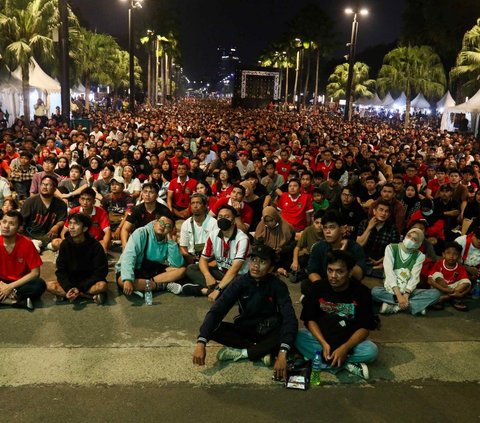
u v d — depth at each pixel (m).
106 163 10.48
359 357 4.41
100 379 4.19
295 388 4.14
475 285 6.48
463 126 33.12
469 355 4.85
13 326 5.09
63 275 5.67
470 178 10.63
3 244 5.45
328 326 4.45
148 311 5.60
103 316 5.42
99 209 7.21
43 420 3.64
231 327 4.66
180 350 4.73
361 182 9.95
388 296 5.84
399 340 5.13
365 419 3.80
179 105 80.25
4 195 8.60
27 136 15.16
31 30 23.17
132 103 34.97
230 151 15.02
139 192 8.67
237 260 5.89
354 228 7.82
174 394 4.03
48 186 7.38
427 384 4.31
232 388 4.14
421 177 11.64
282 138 19.39
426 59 39.78
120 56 56.34
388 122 47.09
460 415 3.89
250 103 64.81
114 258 7.46
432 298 5.78
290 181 8.27
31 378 4.16
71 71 36.81
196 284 6.17
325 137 22.61
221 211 5.93
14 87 24.58
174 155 12.73
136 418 3.71
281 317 4.59
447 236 8.47
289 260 7.04
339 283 4.33
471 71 31.31
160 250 6.12
